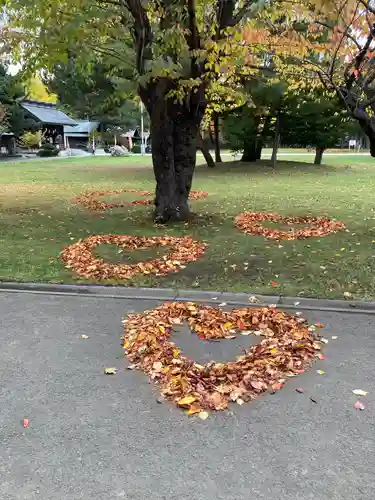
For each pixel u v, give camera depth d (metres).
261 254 7.68
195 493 2.58
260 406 3.39
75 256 7.46
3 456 2.89
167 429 3.14
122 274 6.55
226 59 8.10
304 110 25.31
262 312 5.04
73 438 3.06
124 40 10.50
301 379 3.76
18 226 10.34
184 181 10.60
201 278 6.42
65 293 5.87
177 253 7.69
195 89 9.69
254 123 27.61
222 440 3.03
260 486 2.63
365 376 3.79
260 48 8.09
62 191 17.56
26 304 5.48
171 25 8.70
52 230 9.84
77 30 8.08
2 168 30.88
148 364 3.99
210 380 3.67
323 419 3.23
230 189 17.91
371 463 2.81
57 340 4.51
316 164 29.88
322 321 4.91
